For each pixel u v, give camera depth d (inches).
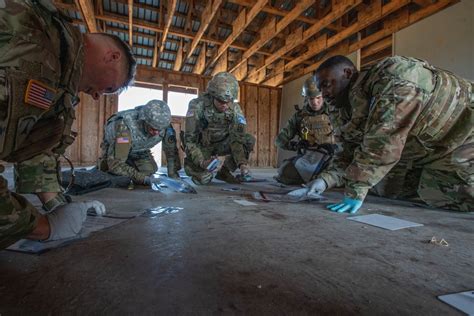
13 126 21.3
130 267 25.0
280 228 39.1
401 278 23.6
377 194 76.1
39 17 22.5
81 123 240.2
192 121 98.2
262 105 295.7
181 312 18.1
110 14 193.0
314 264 26.4
